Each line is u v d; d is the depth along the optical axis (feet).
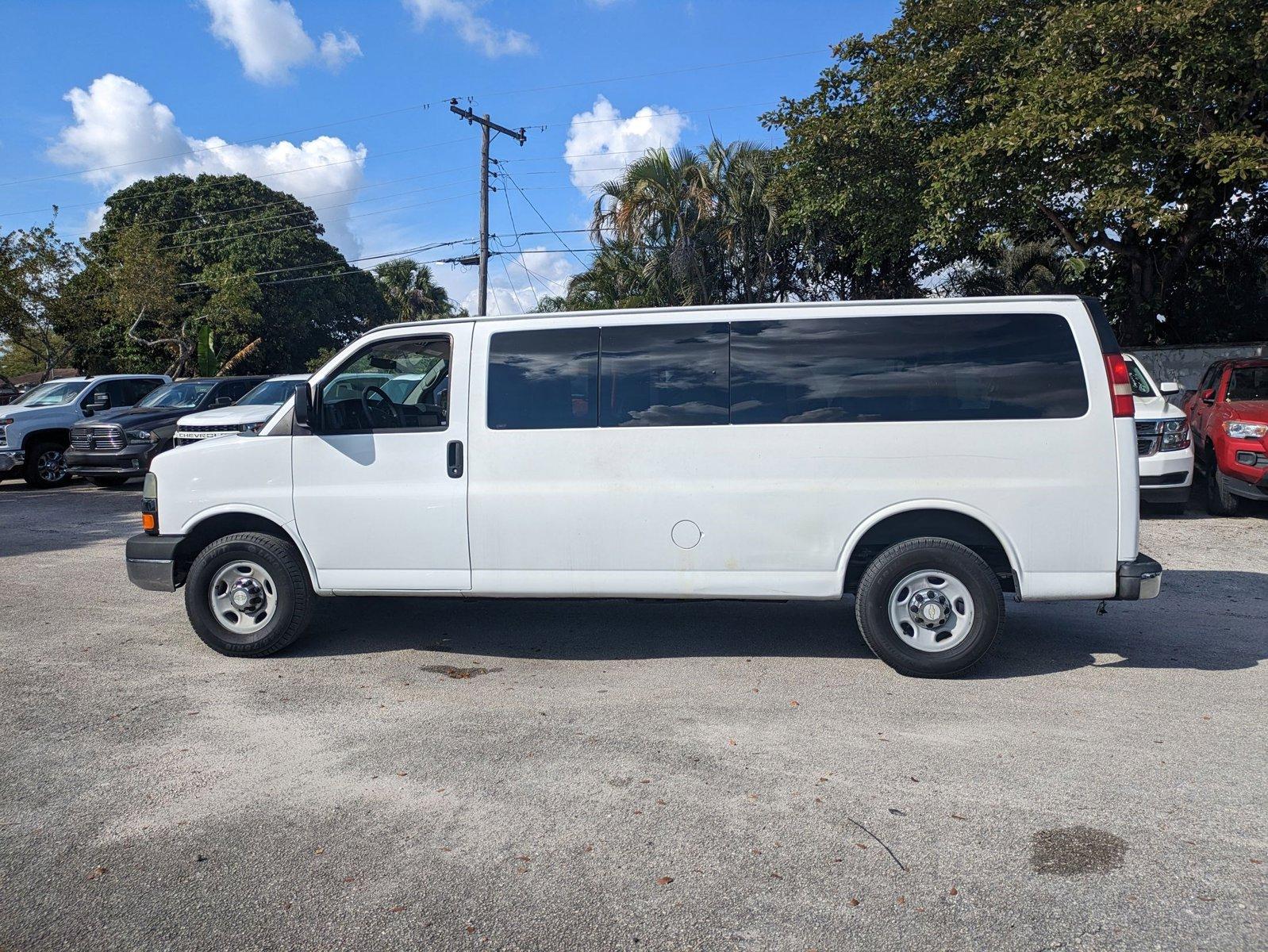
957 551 16.70
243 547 18.65
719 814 11.76
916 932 9.25
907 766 13.11
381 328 18.69
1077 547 16.53
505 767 13.33
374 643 19.94
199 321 115.24
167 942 9.29
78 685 17.35
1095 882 10.07
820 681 17.06
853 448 16.94
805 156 53.78
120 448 47.32
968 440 16.69
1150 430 34.17
